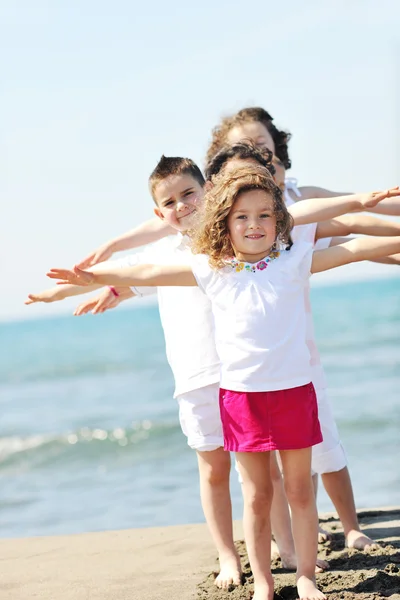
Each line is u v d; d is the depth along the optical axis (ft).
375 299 251.39
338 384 86.22
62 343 218.59
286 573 19.63
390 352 114.32
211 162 21.43
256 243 17.56
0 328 345.51
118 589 19.74
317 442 17.44
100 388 111.75
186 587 19.47
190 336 20.08
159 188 20.92
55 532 38.06
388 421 61.57
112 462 59.26
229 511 19.95
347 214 21.26
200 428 19.80
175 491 45.37
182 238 20.89
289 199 22.68
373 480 43.11
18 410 96.63
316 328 169.58
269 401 17.11
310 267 17.93
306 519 17.46
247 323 17.33
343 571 19.39
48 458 63.62
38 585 20.59
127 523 38.47
